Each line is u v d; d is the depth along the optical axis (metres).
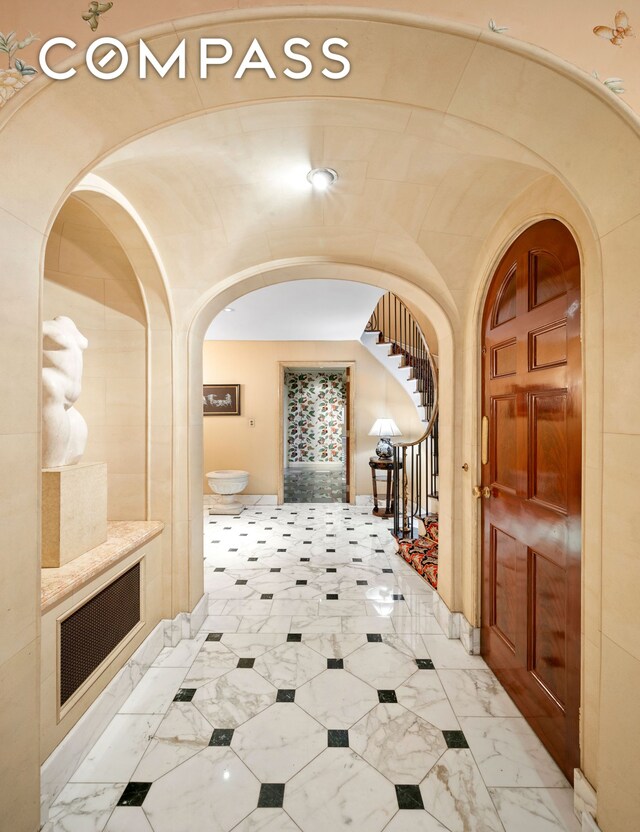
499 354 2.16
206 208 2.05
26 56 1.04
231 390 6.43
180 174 1.81
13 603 1.20
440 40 1.01
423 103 1.23
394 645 2.48
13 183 1.13
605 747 1.24
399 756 1.66
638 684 1.11
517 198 1.88
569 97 1.06
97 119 1.19
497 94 1.14
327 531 5.03
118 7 1.01
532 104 1.13
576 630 1.49
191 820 1.39
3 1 1.04
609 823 1.22
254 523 5.41
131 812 1.42
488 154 1.45
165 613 2.49
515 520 1.96
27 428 1.24
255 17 0.98
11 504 1.18
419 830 1.36
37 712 1.29
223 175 1.84
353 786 1.52
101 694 1.80
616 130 1.05
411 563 3.79
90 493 1.94
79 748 1.61
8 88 1.06
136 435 2.49
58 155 1.20
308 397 10.77
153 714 1.90
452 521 2.54
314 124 1.52
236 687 2.09
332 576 3.60
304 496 7.21
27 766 1.25
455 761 1.64
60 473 1.71
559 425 1.61
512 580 2.00
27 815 1.25
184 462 2.53
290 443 10.73
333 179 1.88
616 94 1.01
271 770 1.59
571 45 1.01
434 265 2.36
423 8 0.98
